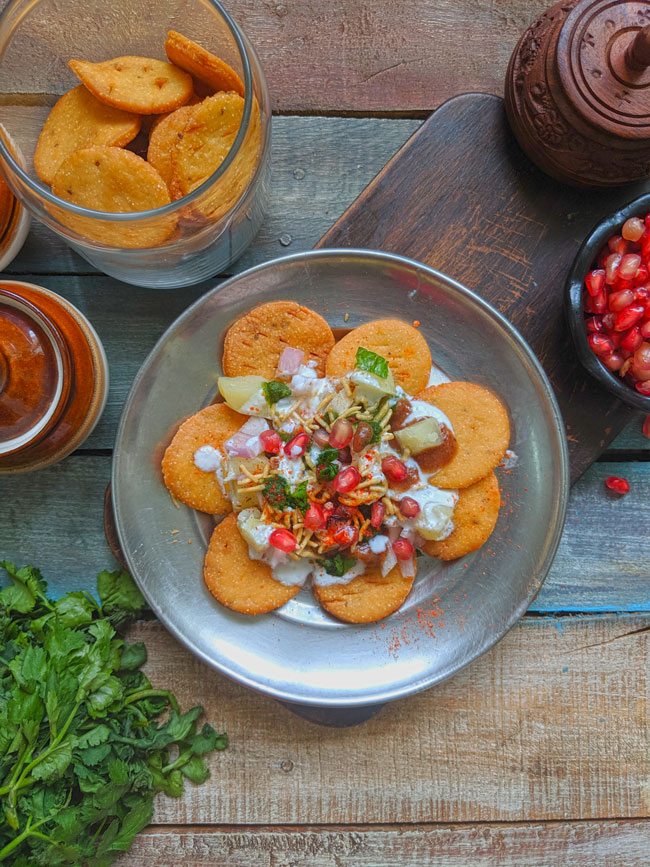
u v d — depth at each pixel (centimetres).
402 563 33
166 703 36
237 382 32
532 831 37
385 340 33
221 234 30
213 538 33
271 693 32
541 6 36
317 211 37
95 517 36
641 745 37
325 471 31
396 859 36
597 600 37
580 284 31
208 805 36
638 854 37
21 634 34
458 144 35
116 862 36
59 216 27
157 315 36
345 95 36
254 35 36
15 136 30
